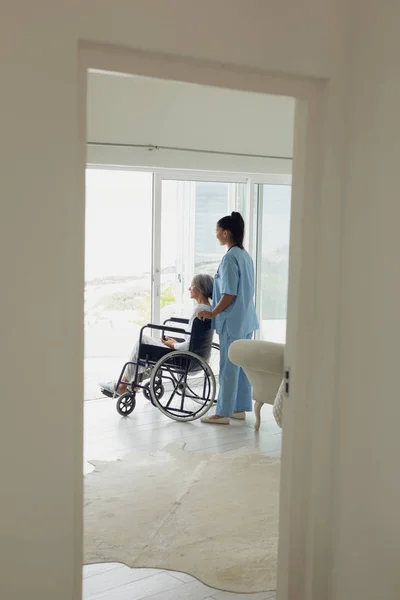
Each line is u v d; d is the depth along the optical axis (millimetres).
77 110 1779
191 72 1966
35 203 1687
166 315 5738
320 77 2131
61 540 1818
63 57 1696
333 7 2125
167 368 4820
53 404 1763
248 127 5402
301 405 2289
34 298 1706
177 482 3697
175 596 2592
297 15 2064
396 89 1986
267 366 4281
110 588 2635
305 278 2234
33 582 1787
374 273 2090
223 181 5566
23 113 1653
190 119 5180
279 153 5570
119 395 5000
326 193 2191
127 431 4609
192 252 5730
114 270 7367
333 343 2258
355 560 2229
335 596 2328
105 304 7414
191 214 5664
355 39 2137
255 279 5797
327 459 2303
